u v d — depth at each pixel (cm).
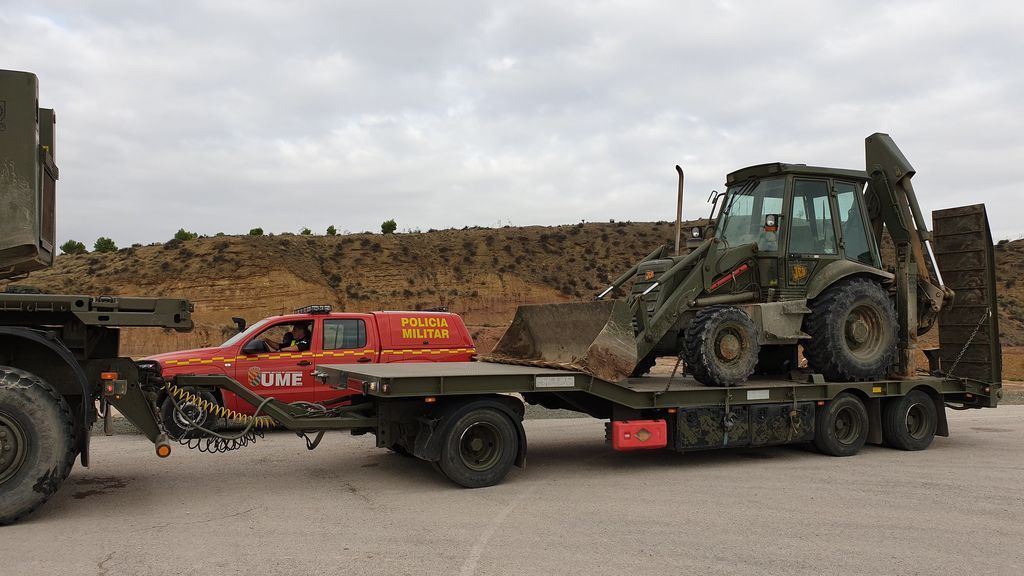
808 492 690
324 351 1098
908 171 1000
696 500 656
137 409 657
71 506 629
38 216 596
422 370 776
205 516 595
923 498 665
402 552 495
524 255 4791
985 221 986
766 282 929
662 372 1232
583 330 850
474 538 530
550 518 589
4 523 559
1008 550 507
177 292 3700
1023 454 920
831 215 951
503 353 998
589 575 448
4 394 552
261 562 472
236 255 3916
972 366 1002
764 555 491
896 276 990
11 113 582
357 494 681
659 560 479
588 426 1181
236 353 1055
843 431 910
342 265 4297
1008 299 4919
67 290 3656
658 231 5356
